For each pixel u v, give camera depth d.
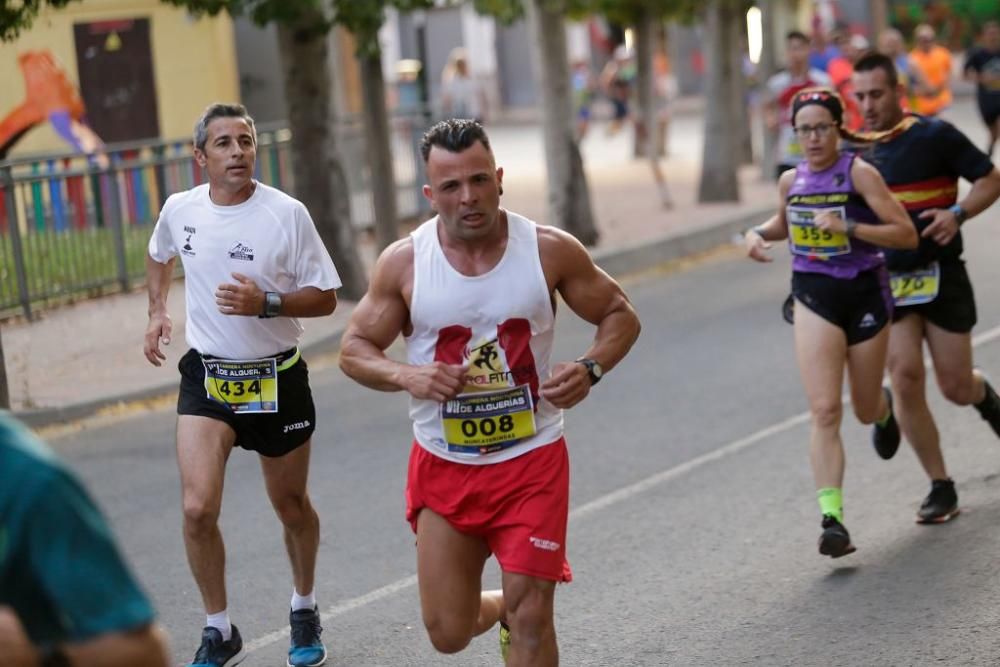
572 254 11.17
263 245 13.56
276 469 13.88
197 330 13.73
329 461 22.11
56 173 34.44
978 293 32.03
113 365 29.22
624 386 25.91
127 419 25.91
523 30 108.56
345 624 15.12
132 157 42.72
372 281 11.26
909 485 18.70
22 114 44.91
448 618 11.33
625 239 42.47
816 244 15.65
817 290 15.74
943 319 17.06
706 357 27.94
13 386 27.66
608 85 84.69
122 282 36.28
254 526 18.91
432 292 10.98
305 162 34.25
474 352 11.02
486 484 11.09
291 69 33.91
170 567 17.47
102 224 35.78
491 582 16.48
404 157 47.31
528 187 56.16
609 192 55.16
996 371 24.61
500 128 93.06
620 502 18.97
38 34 46.28
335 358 30.52
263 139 40.56
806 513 17.97
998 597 14.55
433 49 107.06
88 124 47.34
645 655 13.75
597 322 11.43
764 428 22.38
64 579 5.75
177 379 27.91
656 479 19.95
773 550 16.62
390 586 16.27
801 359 15.83
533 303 11.01
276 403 13.53
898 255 16.92
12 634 5.73
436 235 11.09
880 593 14.92
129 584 5.92
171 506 20.20
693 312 33.06
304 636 14.04
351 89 62.00
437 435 11.21
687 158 67.38
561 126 41.03
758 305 33.22
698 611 14.83
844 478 19.23
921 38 52.53
